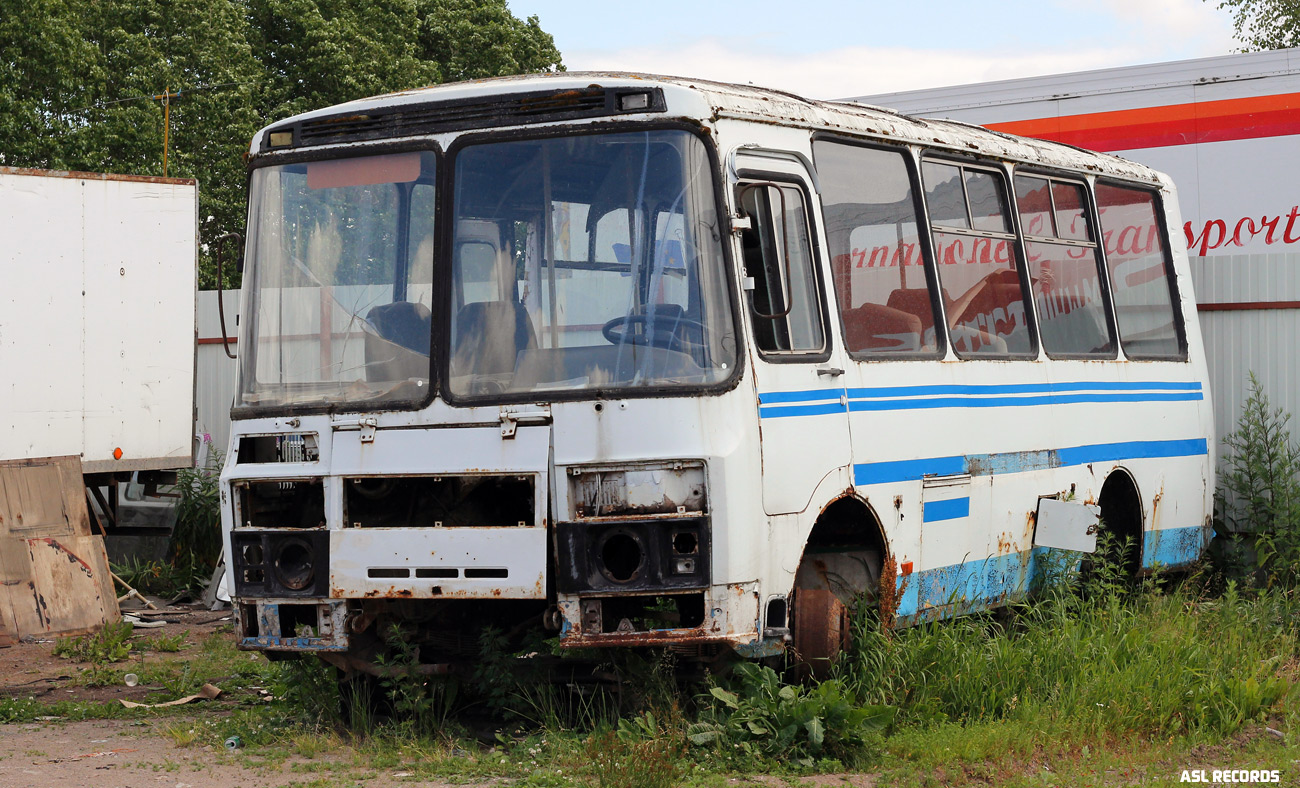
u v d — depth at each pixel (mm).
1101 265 11289
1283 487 12508
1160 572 11375
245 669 9891
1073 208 11062
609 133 7156
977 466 9180
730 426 6898
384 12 41594
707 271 7027
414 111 7480
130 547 15695
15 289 14000
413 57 40781
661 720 6902
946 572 8836
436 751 6953
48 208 14250
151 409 15062
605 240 7094
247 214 7848
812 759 6730
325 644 7176
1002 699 7762
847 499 7973
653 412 6840
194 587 14453
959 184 9633
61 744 7461
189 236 15414
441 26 42250
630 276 7035
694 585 6762
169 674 9938
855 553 8375
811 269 7918
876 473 8117
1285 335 12961
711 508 6789
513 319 7129
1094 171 11289
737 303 7066
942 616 8789
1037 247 10461
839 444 7797
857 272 8352
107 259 14719
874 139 8695
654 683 7168
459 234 7266
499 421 6977
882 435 8211
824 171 8203
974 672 7914
